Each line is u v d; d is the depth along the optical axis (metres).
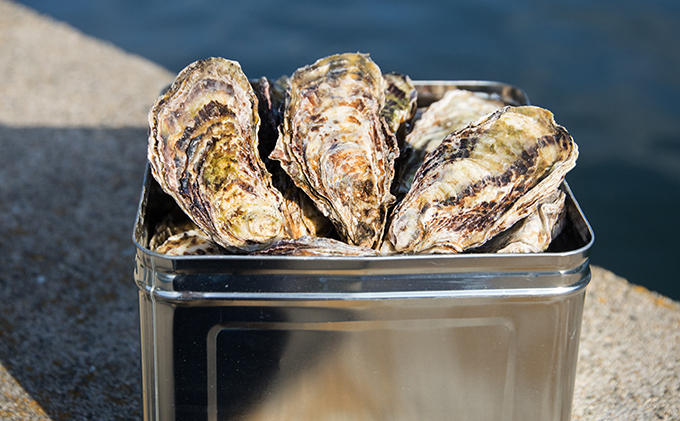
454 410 0.69
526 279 0.66
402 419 0.69
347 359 0.68
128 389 0.81
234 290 0.66
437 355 0.68
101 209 1.04
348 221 0.71
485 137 0.73
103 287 0.92
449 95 0.84
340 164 0.71
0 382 0.81
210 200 0.71
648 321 0.88
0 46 1.70
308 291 0.66
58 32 1.84
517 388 0.68
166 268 0.66
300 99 0.74
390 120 0.77
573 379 0.69
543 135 0.72
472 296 0.66
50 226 1.00
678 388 0.81
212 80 0.72
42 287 0.91
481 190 0.71
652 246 1.30
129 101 1.45
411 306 0.67
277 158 0.72
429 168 0.73
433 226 0.71
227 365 0.68
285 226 0.72
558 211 0.72
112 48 1.77
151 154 0.71
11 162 1.16
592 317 0.88
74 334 0.86
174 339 0.67
